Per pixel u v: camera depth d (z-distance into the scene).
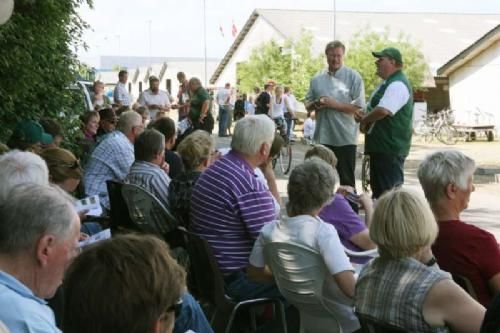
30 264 2.18
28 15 7.96
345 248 4.14
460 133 25.48
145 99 15.55
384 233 2.75
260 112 20.42
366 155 6.92
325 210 4.25
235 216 4.09
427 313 2.61
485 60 27.89
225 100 27.98
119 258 1.66
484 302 3.26
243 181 4.12
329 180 3.67
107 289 1.62
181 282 1.72
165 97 15.72
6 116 8.34
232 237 4.11
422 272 2.68
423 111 27.67
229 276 4.09
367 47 26.78
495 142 24.64
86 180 6.20
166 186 4.98
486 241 3.28
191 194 4.33
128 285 1.62
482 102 28.11
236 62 43.03
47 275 2.20
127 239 1.74
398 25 39.53
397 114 6.48
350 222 4.21
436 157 3.48
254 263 3.89
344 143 7.31
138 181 4.98
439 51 36.38
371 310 2.75
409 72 27.20
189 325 2.97
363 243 4.18
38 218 2.16
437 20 40.78
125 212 5.05
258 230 4.09
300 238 3.56
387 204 2.78
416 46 28.17
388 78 6.54
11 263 2.17
